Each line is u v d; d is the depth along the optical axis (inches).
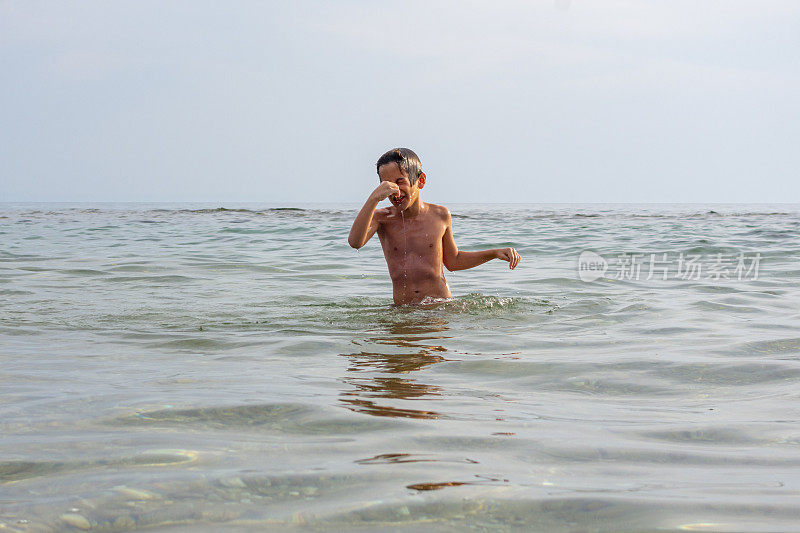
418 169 207.6
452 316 191.0
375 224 210.4
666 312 200.4
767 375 123.7
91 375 122.1
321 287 267.3
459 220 959.0
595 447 82.1
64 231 692.7
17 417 93.5
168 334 165.9
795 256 392.2
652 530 57.9
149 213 1259.2
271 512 61.3
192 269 333.1
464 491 66.5
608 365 131.4
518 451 80.0
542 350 146.1
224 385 114.0
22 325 177.9
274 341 156.6
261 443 82.2
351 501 63.8
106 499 64.2
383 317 189.9
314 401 102.8
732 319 188.1
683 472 73.4
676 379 121.5
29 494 65.6
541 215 1192.8
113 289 259.0
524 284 277.7
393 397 106.7
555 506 62.9
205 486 67.5
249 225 794.2
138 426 89.3
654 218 1043.3
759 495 66.0
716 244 491.5
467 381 119.1
